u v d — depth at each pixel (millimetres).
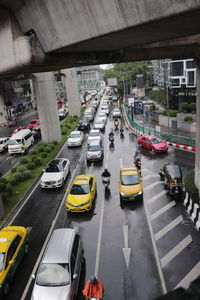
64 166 22094
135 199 16797
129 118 46219
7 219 16406
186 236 13164
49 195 19500
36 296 9375
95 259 12078
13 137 33094
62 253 10508
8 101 65438
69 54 10023
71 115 53812
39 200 18812
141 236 13492
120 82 72500
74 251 10945
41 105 33031
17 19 9344
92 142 27625
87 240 13539
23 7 8680
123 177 17766
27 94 80562
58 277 9828
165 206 16219
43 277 9930
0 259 10922
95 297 9062
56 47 8766
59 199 18703
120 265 11578
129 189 16938
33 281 11242
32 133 38938
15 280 11352
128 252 12367
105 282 10703
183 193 17281
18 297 10523
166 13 5465
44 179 20422
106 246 12938
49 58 9609
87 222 15258
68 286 9570
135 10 5938
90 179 18094
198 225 13578
